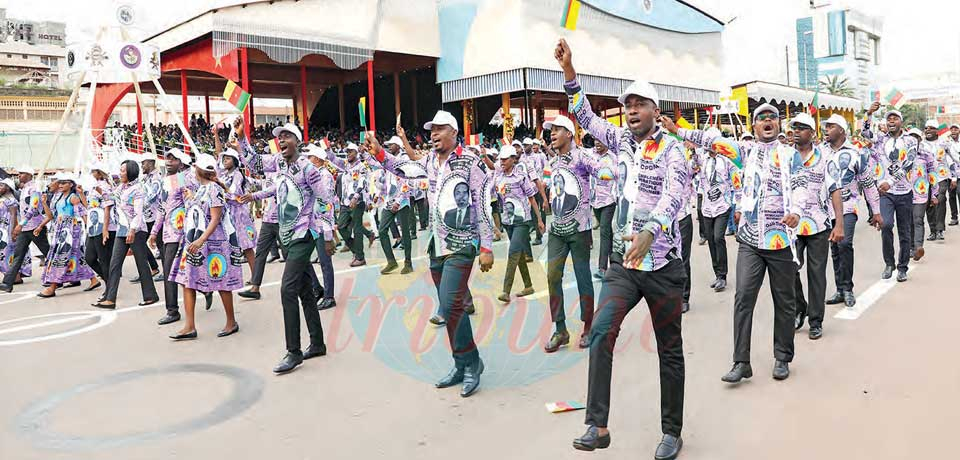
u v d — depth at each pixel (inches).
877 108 323.0
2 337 258.1
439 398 177.2
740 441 146.3
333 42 755.4
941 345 205.8
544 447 146.1
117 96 850.1
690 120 1217.4
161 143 837.8
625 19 930.1
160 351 231.1
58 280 343.0
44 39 2504.9
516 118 1541.6
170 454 149.4
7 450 153.9
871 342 213.8
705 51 1099.9
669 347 140.1
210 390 189.9
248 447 151.7
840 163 262.8
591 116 153.6
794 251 183.6
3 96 1530.5
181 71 810.2
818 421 154.9
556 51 151.9
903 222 304.8
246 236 341.1
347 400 178.4
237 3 687.1
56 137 621.3
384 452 146.6
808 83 3078.2
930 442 140.7
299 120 1274.6
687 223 263.6
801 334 227.9
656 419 159.3
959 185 489.7
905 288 289.4
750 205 187.3
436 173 184.7
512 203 261.7
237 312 287.0
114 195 330.6
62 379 204.5
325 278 280.4
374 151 225.5
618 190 143.9
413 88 1108.5
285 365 202.5
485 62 819.4
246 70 750.5
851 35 3137.3
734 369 184.1
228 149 339.0
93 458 148.6
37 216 373.4
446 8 847.1
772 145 186.1
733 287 310.8
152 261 382.3
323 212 208.2
